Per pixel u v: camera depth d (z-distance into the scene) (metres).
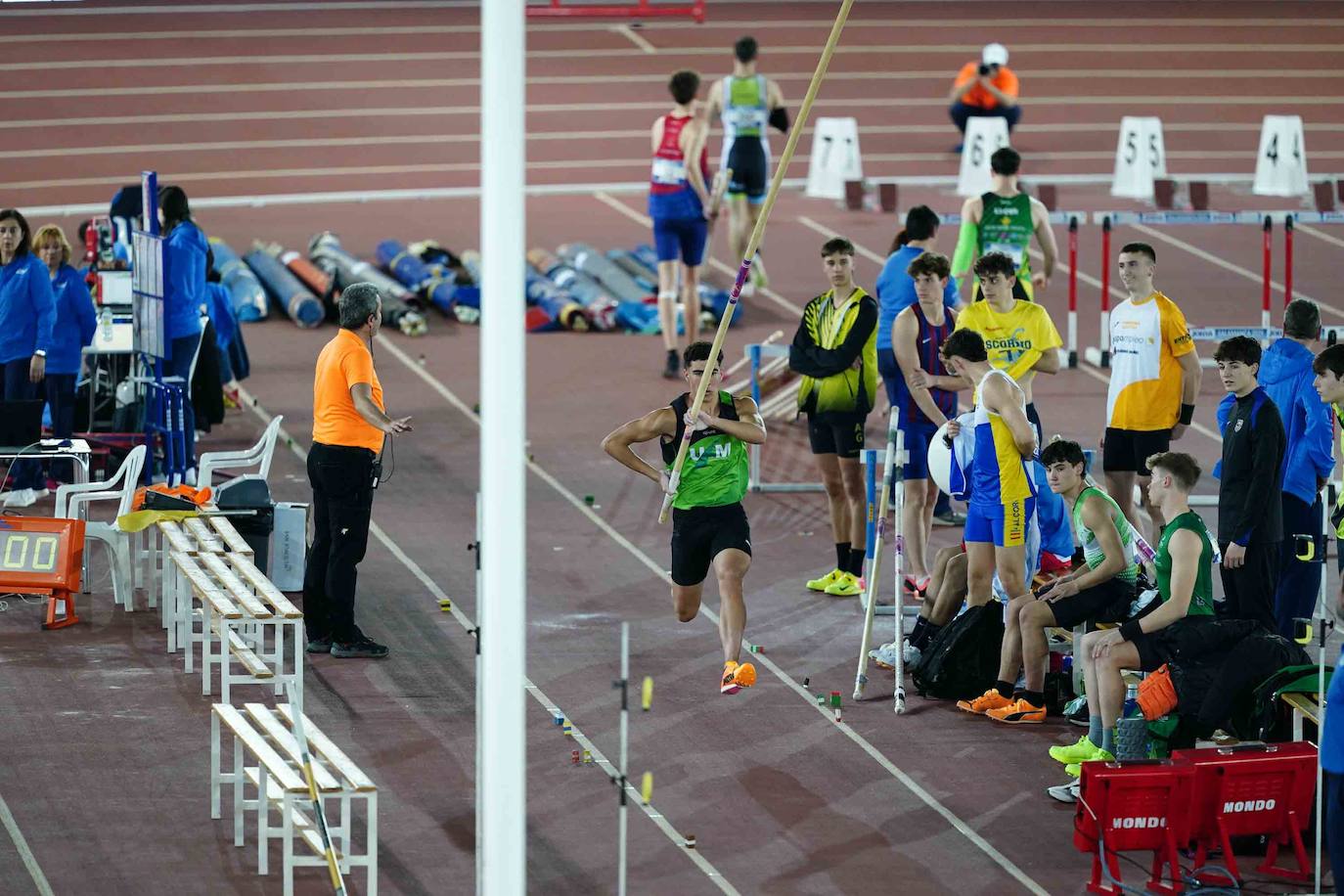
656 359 55.34
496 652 21.02
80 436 41.22
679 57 94.75
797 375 50.72
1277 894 25.44
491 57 20.30
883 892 25.27
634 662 33.66
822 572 38.78
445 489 43.66
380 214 72.81
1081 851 26.55
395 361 54.75
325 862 25.02
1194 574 28.11
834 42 27.55
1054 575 32.81
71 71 89.50
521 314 20.66
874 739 30.45
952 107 80.06
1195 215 52.91
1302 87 92.62
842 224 71.62
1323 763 23.83
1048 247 43.94
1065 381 53.34
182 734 30.36
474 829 27.11
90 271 49.44
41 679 32.53
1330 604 35.69
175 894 25.08
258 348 55.66
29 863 25.86
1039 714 31.02
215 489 38.38
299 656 30.73
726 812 27.70
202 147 81.44
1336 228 71.81
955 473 33.09
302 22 98.50
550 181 78.25
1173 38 99.75
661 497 43.47
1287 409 32.91
